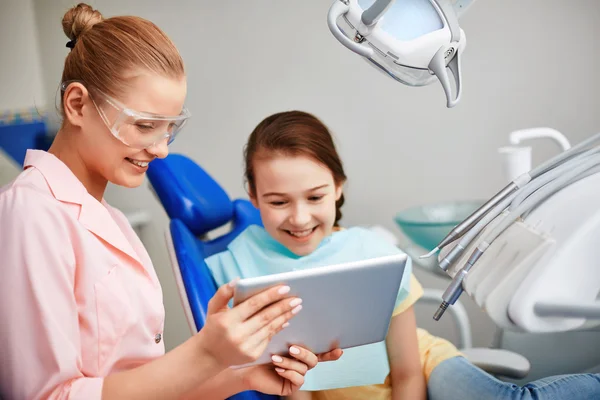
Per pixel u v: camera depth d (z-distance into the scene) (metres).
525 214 0.93
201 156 2.41
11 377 0.89
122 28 0.97
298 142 1.33
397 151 2.29
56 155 1.03
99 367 0.98
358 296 1.01
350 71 2.27
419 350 1.49
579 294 0.89
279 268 1.43
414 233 1.70
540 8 2.14
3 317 0.88
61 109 1.00
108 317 0.98
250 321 0.89
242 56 2.33
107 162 0.99
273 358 1.07
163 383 0.89
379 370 1.38
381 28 1.01
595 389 1.24
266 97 2.34
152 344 1.06
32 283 0.89
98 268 0.97
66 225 0.95
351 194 2.35
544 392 1.20
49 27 2.34
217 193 1.67
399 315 1.41
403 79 1.08
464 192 2.28
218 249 1.63
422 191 2.30
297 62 2.30
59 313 0.90
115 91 0.95
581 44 2.13
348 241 1.46
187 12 2.33
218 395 1.17
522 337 1.64
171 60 0.99
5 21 2.35
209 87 2.37
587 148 0.98
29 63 2.36
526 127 2.21
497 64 2.19
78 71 0.97
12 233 0.90
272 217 1.37
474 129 2.24
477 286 0.93
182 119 1.00
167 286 2.46
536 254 0.86
